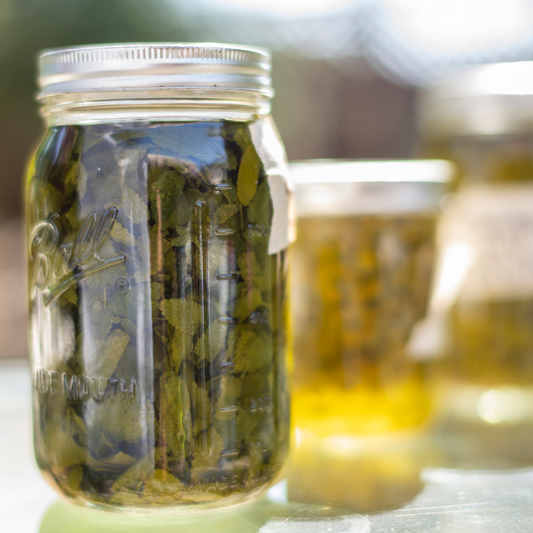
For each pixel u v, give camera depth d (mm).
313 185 678
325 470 654
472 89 719
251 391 583
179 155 568
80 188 572
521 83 713
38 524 595
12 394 798
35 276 591
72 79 572
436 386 710
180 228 568
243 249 580
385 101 3029
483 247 718
